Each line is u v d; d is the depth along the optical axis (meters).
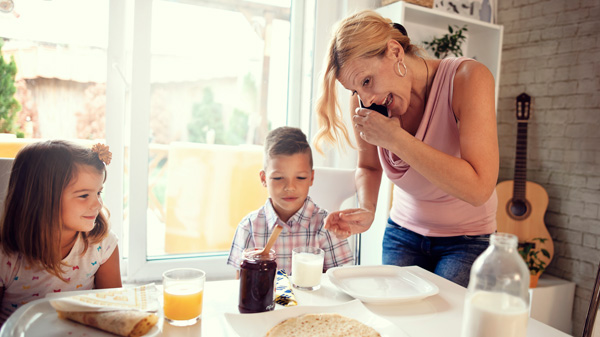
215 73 2.07
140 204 1.89
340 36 1.11
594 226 2.26
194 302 0.78
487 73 1.08
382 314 0.87
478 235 1.28
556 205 2.42
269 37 2.16
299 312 0.82
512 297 0.60
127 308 0.75
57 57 1.78
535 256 2.23
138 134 1.86
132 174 1.87
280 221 1.41
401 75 1.12
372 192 1.44
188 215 2.07
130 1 1.84
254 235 1.43
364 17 1.12
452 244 1.29
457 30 2.44
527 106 2.43
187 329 0.77
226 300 0.91
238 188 2.15
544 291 2.23
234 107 2.13
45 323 0.73
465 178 0.97
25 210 1.00
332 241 1.43
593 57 2.25
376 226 2.12
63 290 1.07
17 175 1.01
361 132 1.09
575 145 2.33
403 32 1.25
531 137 2.53
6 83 1.74
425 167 1.00
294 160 1.36
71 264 1.07
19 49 1.74
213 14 2.02
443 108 1.16
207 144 2.09
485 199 1.00
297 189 1.38
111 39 1.80
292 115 2.24
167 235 2.05
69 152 1.01
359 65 1.09
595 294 0.83
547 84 2.45
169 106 1.99
